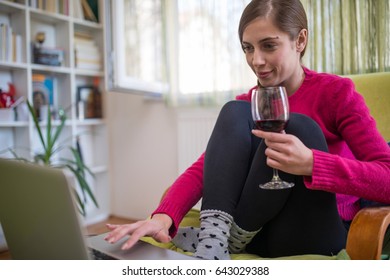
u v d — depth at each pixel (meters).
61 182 0.56
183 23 2.32
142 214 2.74
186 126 2.31
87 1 2.79
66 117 2.57
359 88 1.28
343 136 0.96
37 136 2.55
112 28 2.21
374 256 0.70
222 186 0.83
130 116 2.74
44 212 0.60
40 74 2.55
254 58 0.96
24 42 2.30
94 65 2.76
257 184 0.82
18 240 0.71
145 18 2.53
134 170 2.76
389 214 0.74
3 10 2.29
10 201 0.66
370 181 0.78
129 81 2.29
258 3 0.96
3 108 2.21
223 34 2.18
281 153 0.76
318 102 1.01
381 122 1.22
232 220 0.82
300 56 1.06
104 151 2.88
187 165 2.32
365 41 1.67
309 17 1.78
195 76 2.29
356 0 1.68
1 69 2.33
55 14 2.43
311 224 0.83
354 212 1.02
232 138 0.87
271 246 0.89
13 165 0.63
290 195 0.83
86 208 2.87
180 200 0.91
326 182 0.76
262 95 0.78
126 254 0.69
